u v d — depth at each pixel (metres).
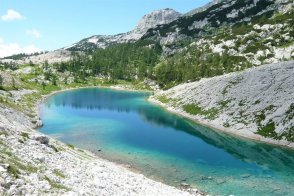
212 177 60.28
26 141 42.09
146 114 131.62
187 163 68.69
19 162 30.36
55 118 118.25
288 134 88.19
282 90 106.44
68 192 27.27
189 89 151.50
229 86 125.88
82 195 29.14
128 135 93.69
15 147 36.28
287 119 92.88
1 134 38.75
